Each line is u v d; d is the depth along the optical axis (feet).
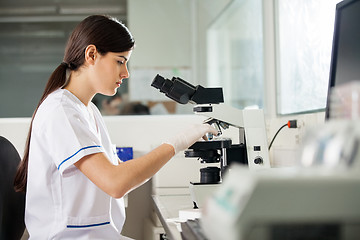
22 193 5.30
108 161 4.48
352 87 2.17
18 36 11.64
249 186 1.85
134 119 7.97
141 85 11.58
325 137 2.16
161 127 7.97
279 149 6.95
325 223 1.86
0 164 4.78
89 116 5.25
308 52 6.40
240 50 10.37
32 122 4.90
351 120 2.06
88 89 5.11
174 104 11.16
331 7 5.57
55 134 4.54
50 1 11.69
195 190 4.65
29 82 11.41
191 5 11.82
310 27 6.31
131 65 11.71
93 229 4.89
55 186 4.81
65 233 4.79
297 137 6.05
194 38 11.84
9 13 11.67
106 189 4.33
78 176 4.79
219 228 1.99
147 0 11.79
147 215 8.13
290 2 7.13
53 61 11.68
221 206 2.04
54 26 11.75
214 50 11.76
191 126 5.01
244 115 5.08
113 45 4.86
